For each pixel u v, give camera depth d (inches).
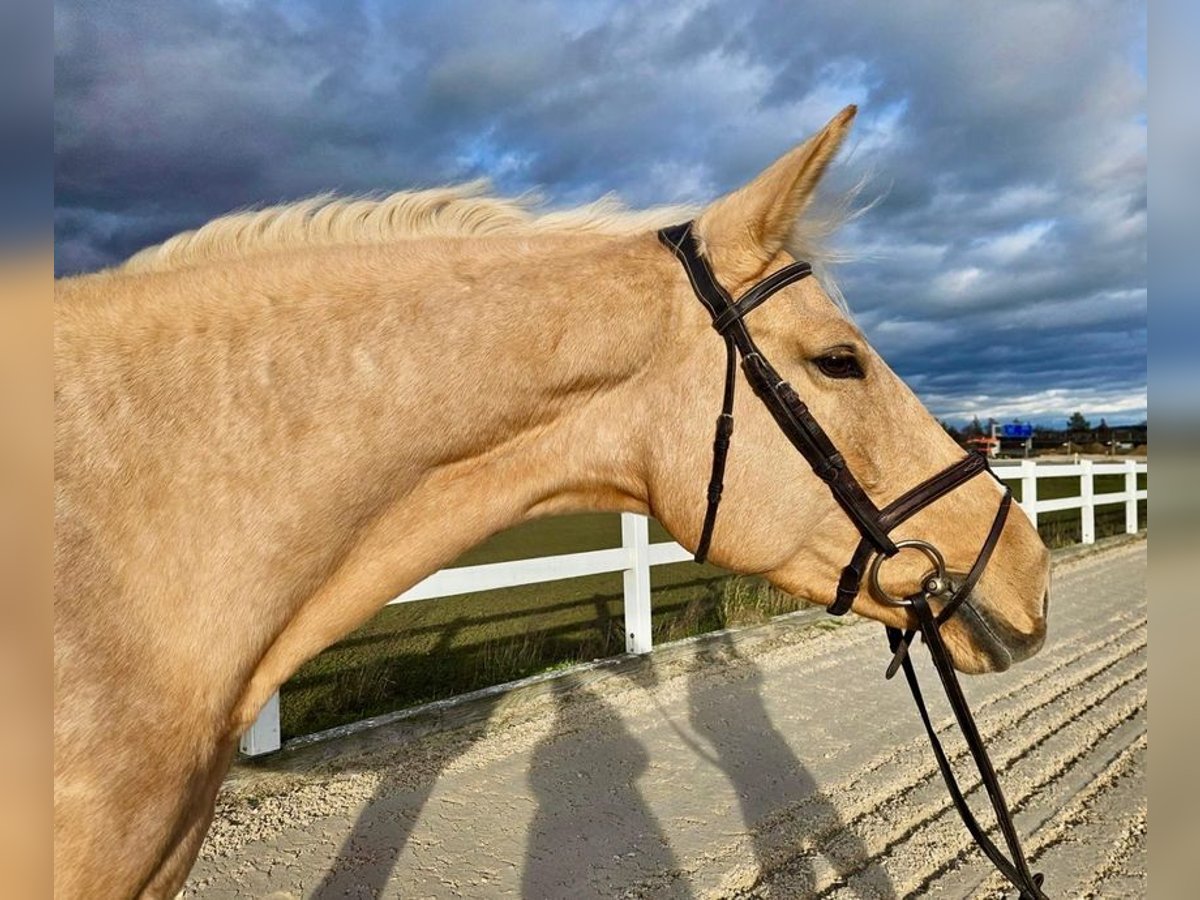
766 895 117.0
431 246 68.2
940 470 73.8
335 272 63.1
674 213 79.4
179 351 56.0
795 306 70.7
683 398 70.1
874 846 132.6
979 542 73.7
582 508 73.9
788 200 70.5
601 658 240.5
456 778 154.2
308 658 61.4
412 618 308.0
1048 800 151.2
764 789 153.3
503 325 65.2
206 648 53.0
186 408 54.7
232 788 143.3
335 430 58.4
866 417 71.9
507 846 129.2
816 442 69.6
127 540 51.1
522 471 68.2
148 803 50.6
